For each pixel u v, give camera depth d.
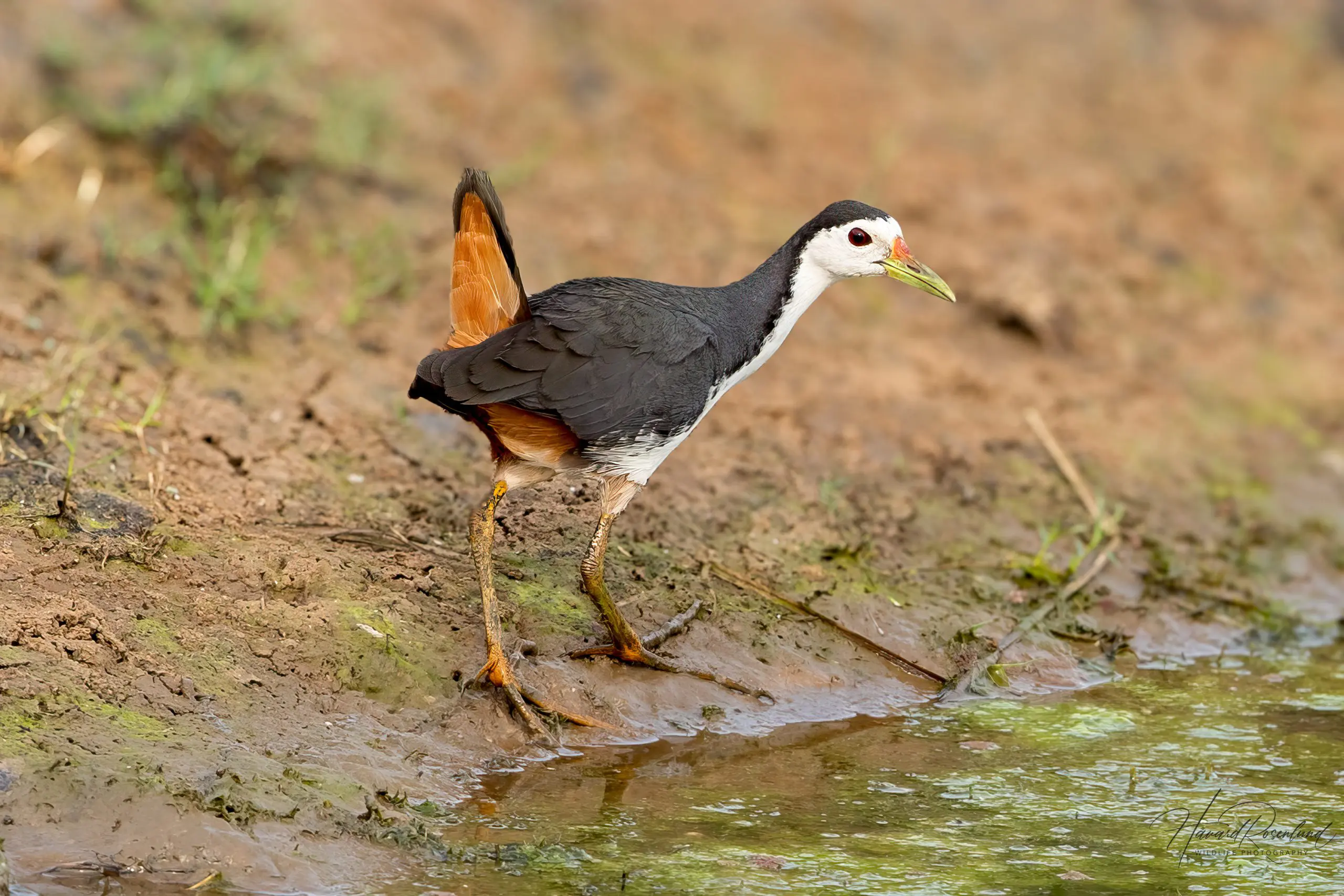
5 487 10.12
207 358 12.55
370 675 9.38
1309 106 22.16
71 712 8.30
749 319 10.08
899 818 8.90
